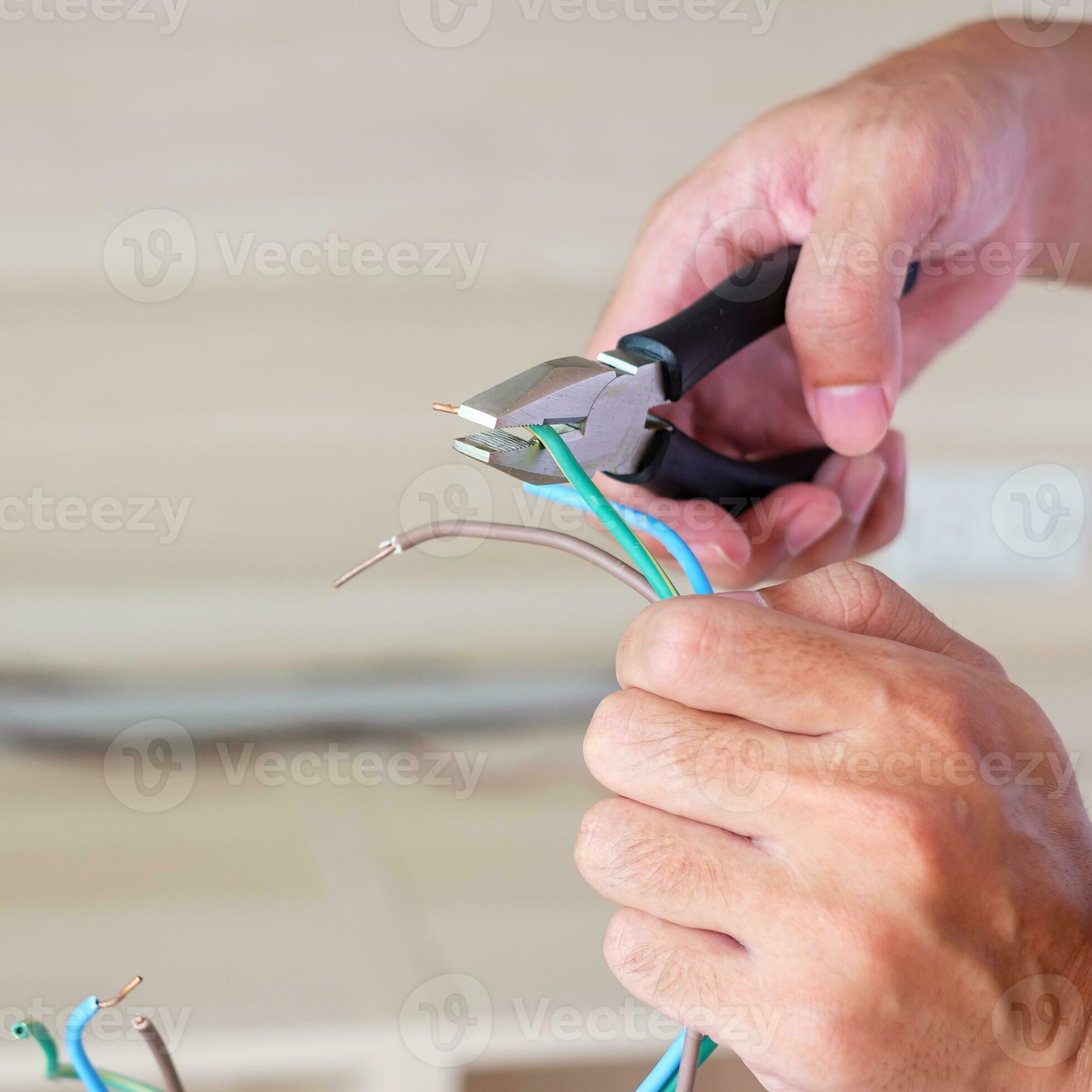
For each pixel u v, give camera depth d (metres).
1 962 0.62
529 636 0.81
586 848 0.34
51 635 0.76
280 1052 0.55
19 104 0.75
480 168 0.81
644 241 0.58
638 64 0.81
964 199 0.53
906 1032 0.31
